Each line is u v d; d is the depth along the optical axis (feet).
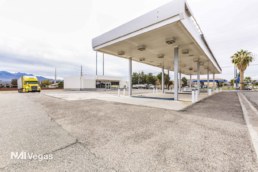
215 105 26.76
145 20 24.76
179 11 20.27
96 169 6.54
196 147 8.86
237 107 24.48
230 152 8.13
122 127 13.28
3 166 6.83
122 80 135.54
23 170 6.50
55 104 28.84
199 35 32.22
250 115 18.15
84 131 12.20
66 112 20.51
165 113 19.49
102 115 18.44
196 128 12.78
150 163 7.04
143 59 51.80
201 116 17.63
